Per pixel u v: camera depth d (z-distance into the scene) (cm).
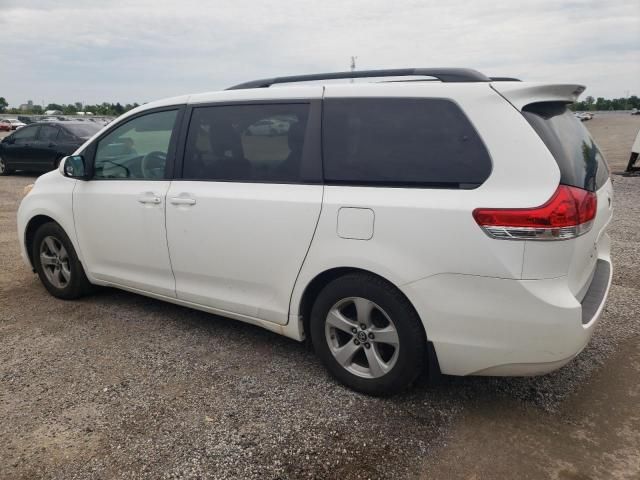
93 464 249
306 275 306
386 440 265
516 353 255
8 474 243
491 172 254
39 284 508
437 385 316
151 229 375
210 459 252
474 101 264
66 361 350
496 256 248
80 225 425
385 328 291
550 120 270
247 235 326
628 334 383
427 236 263
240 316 350
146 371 336
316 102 310
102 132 414
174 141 367
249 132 333
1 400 303
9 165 1402
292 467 246
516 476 239
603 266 331
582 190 256
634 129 4000
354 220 283
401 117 283
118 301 461
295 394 307
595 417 283
